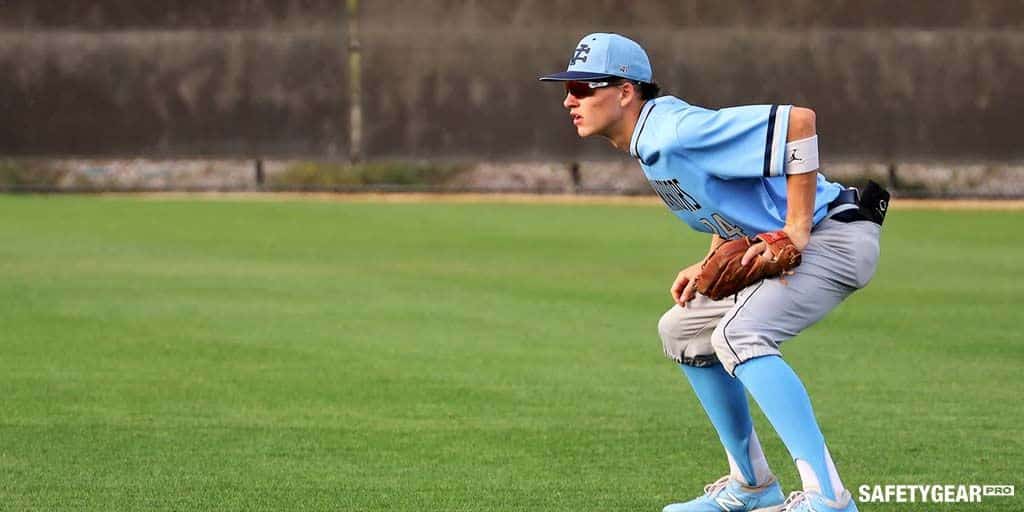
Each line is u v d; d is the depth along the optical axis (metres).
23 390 24.83
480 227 56.28
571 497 18.22
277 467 19.64
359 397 24.45
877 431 22.06
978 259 47.03
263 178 73.50
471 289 38.56
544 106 69.69
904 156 69.69
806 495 15.17
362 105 70.06
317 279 40.41
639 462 20.06
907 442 21.31
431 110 69.88
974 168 73.81
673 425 22.42
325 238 51.84
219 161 73.12
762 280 15.62
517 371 26.91
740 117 15.10
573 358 28.31
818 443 15.20
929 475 19.41
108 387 25.14
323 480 18.95
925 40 69.19
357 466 19.72
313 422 22.48
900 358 28.52
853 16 69.19
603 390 25.16
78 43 70.44
